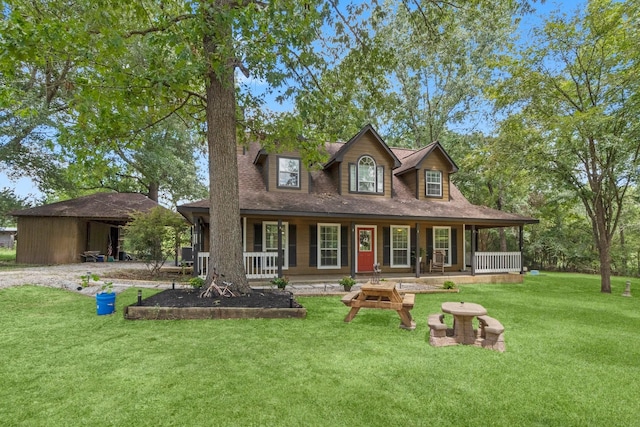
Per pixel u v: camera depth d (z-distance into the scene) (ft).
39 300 23.99
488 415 9.57
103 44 19.77
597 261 61.67
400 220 38.55
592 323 20.98
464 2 27.30
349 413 9.48
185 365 12.62
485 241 71.92
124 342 15.12
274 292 25.34
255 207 32.83
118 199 61.82
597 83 36.63
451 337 16.24
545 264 69.56
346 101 31.45
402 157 53.47
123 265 50.78
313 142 30.27
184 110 31.99
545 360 14.02
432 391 10.93
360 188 43.04
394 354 14.29
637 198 39.40
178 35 19.16
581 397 10.78
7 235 115.03
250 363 12.94
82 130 23.82
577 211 69.05
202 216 33.53
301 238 40.37
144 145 62.08
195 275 32.24
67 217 52.65
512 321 21.25
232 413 9.36
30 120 41.50
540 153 38.34
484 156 44.45
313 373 12.14
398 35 62.28
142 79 20.90
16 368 12.16
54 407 9.55
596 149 36.96
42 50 18.34
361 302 19.34
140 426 8.69
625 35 33.22
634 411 10.00
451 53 52.42
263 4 23.59
